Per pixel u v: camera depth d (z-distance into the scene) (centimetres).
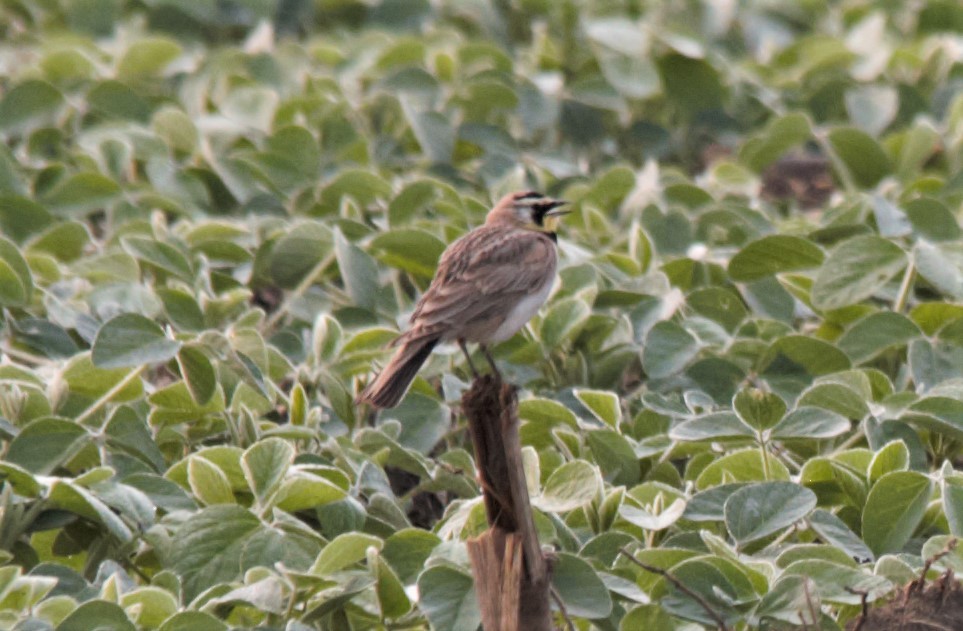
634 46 1930
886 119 1900
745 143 1786
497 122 1838
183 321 1205
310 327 1320
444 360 1212
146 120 1778
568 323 1201
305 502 935
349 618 866
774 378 1197
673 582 823
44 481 917
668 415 1114
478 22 2214
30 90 1727
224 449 974
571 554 823
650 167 1639
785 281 1287
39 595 841
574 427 1086
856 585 834
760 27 2295
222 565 890
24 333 1169
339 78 1934
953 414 1033
